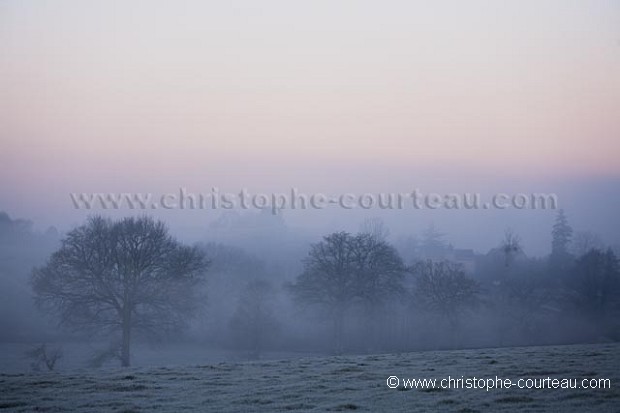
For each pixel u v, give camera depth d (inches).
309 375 1216.2
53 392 1071.6
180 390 1083.3
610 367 1229.7
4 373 1323.8
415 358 1454.2
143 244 2341.3
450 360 1395.2
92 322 2235.5
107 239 2319.1
